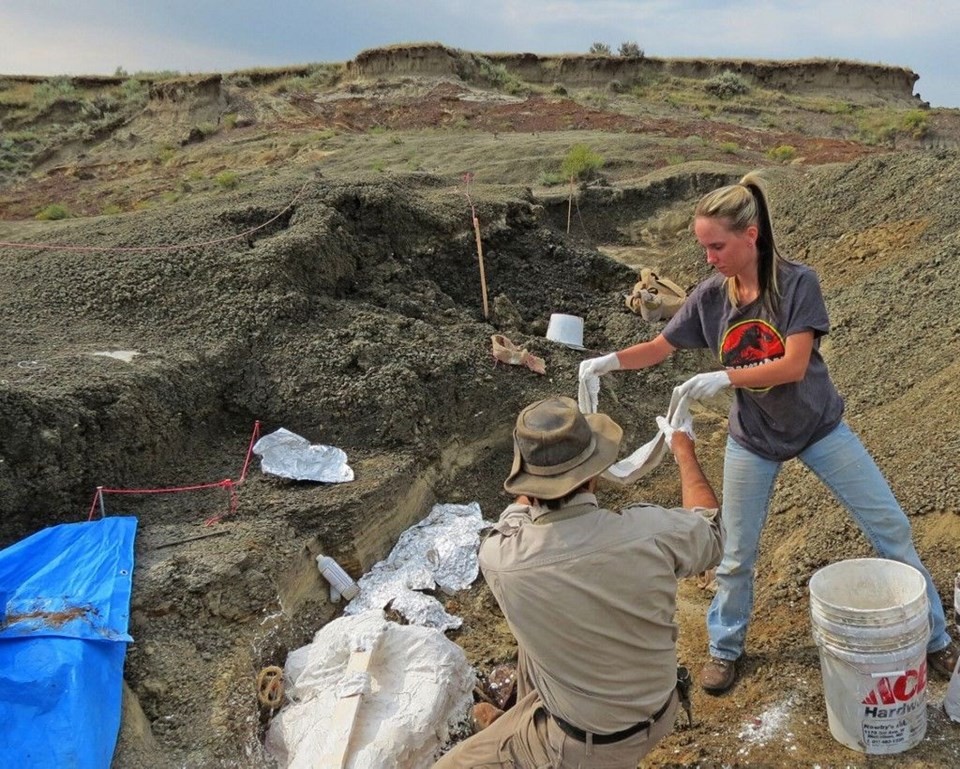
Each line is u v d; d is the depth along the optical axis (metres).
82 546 3.84
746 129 24.97
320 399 5.38
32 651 3.04
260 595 3.93
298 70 32.31
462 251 8.14
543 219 9.45
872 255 8.84
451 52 31.62
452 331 6.54
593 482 2.33
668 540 2.28
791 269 2.75
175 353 5.38
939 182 9.21
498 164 18.64
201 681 3.48
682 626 4.05
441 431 5.57
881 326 6.77
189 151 25.44
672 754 3.17
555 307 8.13
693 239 11.83
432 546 4.68
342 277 6.91
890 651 2.71
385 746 3.14
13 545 3.80
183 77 30.19
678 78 34.56
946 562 3.68
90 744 2.83
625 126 24.58
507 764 2.49
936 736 2.95
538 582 2.22
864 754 2.92
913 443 4.58
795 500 4.59
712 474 5.80
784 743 3.06
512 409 5.95
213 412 5.36
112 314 6.01
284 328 5.88
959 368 5.06
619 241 13.84
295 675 3.62
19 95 31.25
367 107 28.53
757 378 2.73
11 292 6.23
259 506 4.53
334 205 7.49
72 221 13.26
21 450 4.17
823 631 2.83
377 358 5.63
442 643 3.63
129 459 4.64
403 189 8.59
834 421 2.95
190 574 3.83
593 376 3.20
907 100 36.47
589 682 2.27
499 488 5.56
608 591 2.21
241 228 7.17
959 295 6.30
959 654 3.12
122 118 28.83
